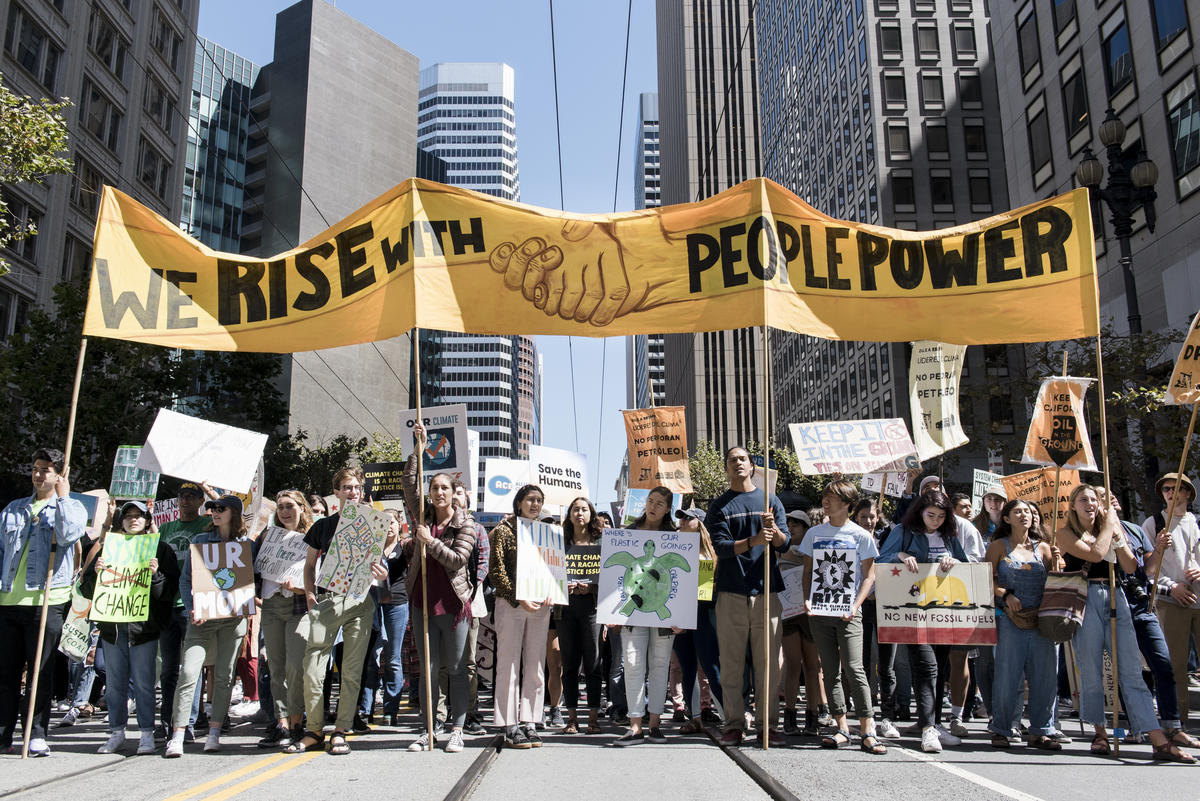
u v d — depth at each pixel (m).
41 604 6.70
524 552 6.77
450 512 6.83
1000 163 49.28
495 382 170.25
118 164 36.22
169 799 4.64
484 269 7.41
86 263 33.69
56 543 6.80
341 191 83.00
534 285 7.43
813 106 64.12
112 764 6.07
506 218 7.51
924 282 7.50
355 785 4.96
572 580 8.02
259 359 26.92
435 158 122.69
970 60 50.41
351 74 85.94
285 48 83.75
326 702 8.75
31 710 6.32
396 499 10.34
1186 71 22.81
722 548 6.85
